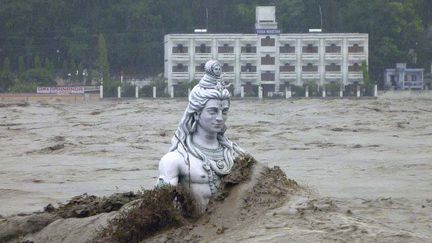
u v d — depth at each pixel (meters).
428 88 192.12
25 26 197.75
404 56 193.75
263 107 126.00
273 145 63.94
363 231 19.53
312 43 179.38
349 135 72.69
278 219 20.39
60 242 23.31
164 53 187.00
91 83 180.88
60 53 197.00
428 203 32.41
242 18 198.25
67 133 81.38
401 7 195.12
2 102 163.38
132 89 176.50
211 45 177.62
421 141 65.38
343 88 177.62
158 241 21.00
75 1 198.88
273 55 178.38
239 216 21.03
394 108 113.25
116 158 56.81
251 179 22.03
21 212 32.75
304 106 121.94
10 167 52.69
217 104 22.47
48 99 172.50
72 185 42.69
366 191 37.38
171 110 117.94
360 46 180.88
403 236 19.45
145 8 194.88
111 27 198.00
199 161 22.28
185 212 22.06
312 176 43.91
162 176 22.17
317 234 19.31
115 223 22.20
